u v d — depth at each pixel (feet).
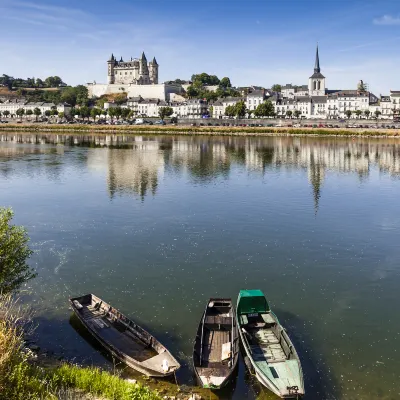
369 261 151.33
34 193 256.93
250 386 85.92
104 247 161.27
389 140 610.24
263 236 176.24
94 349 96.32
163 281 132.57
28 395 68.49
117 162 392.27
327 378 88.94
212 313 107.86
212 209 219.00
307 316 113.39
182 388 84.07
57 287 127.24
